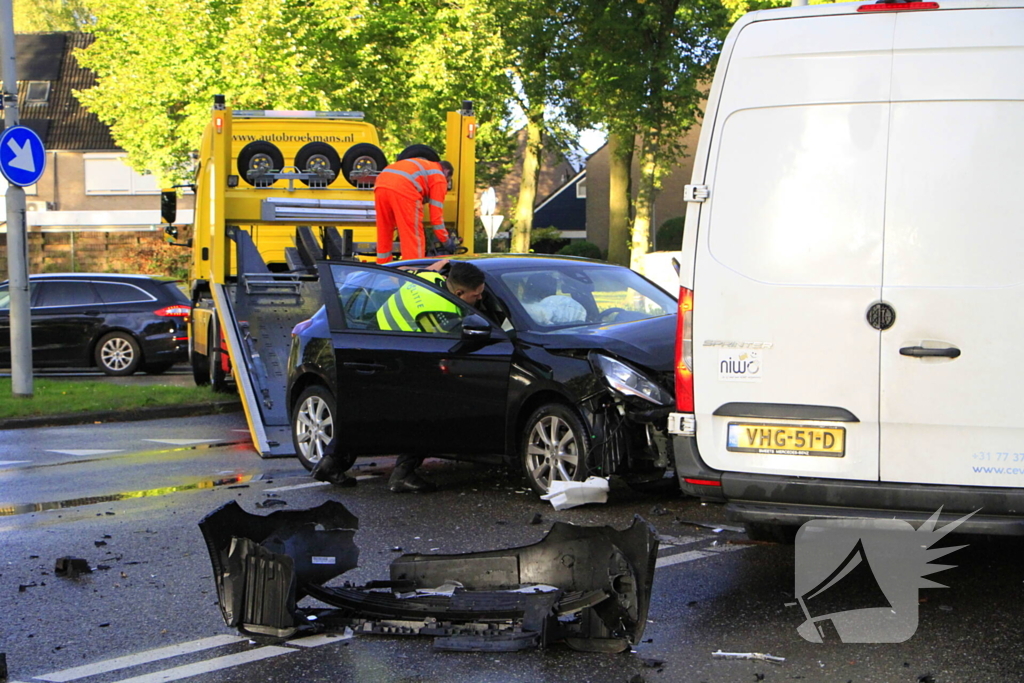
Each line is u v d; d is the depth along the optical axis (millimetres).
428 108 31188
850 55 4965
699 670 4375
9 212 13648
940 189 4848
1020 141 4773
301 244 13375
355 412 8008
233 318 11859
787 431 5082
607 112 35406
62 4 69688
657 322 7727
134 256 35031
